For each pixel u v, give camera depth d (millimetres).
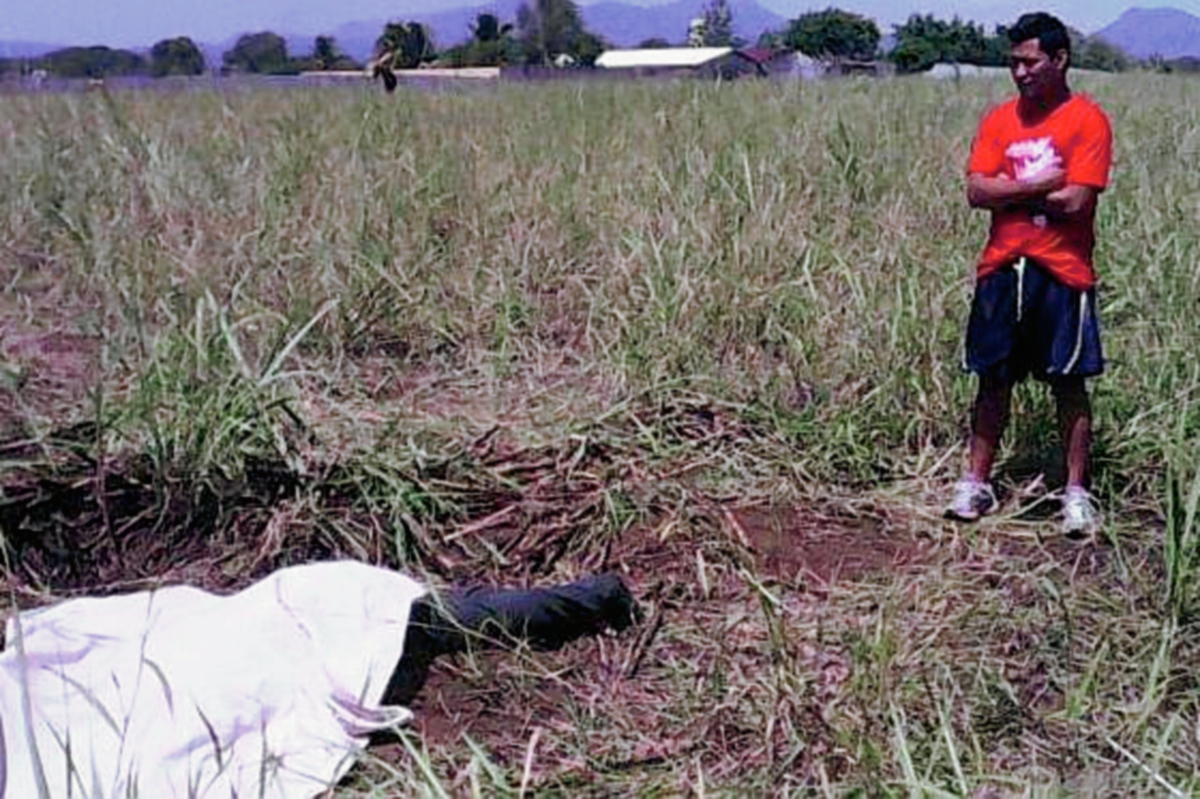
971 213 8539
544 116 13445
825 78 17328
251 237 7914
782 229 7676
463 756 3766
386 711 3865
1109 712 3896
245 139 11930
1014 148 5027
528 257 8242
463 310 7613
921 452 5801
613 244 8211
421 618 4285
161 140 11109
